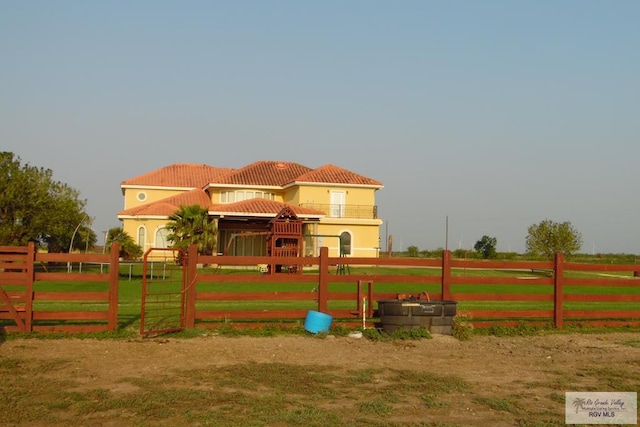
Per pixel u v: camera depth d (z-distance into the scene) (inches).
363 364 456.1
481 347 542.3
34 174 1685.5
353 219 2124.8
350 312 618.8
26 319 548.4
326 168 2249.0
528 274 1828.2
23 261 549.3
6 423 302.0
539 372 441.7
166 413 320.2
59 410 324.2
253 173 2299.5
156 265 1748.3
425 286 1243.2
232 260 593.9
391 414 329.4
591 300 677.3
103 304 800.3
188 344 519.5
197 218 1739.7
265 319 645.3
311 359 470.9
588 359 494.9
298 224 1662.2
